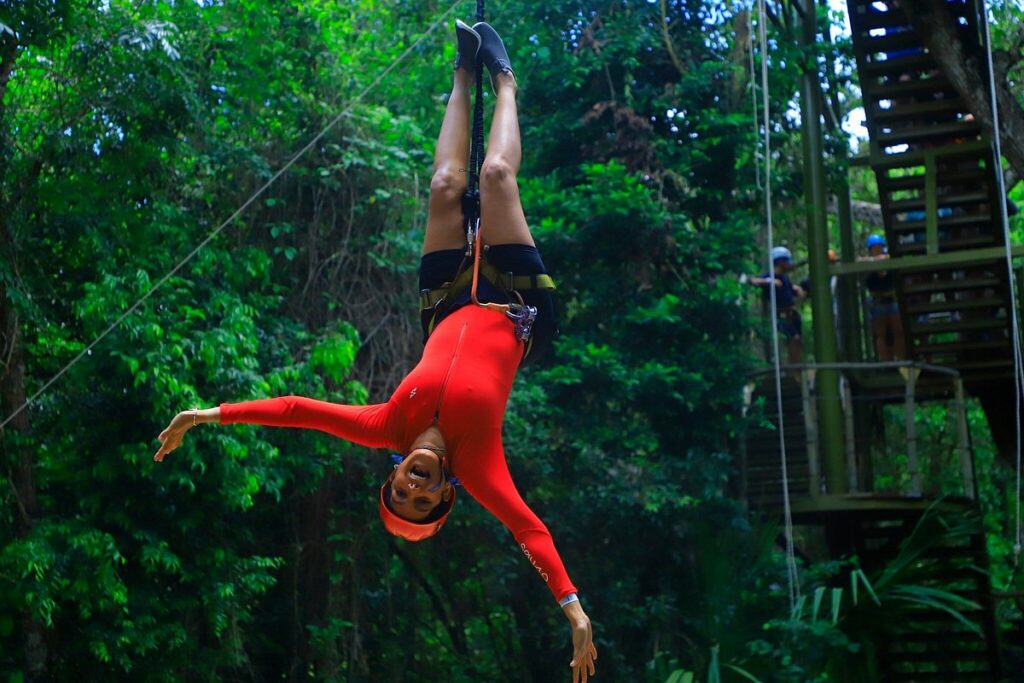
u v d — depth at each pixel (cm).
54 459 840
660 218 988
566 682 1054
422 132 1127
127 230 859
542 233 991
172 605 841
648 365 977
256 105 1003
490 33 404
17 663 790
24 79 868
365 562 1058
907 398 1059
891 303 1255
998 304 1130
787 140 1171
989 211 1095
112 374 788
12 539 772
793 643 853
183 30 954
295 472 941
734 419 1035
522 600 1080
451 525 1043
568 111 1077
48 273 860
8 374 791
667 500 984
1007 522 1336
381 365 1009
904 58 1054
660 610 978
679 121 1080
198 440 793
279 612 1007
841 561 967
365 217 1017
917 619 1029
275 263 999
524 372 1016
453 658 1101
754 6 1120
